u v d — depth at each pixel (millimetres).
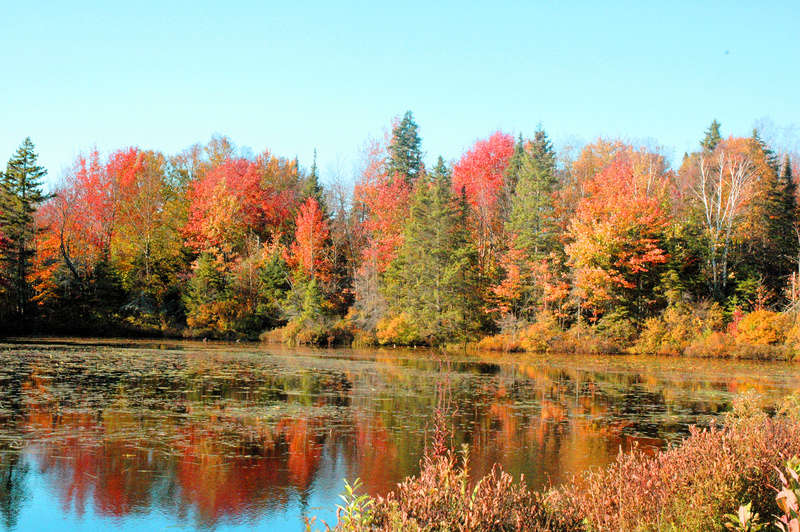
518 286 48594
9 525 9086
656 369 33844
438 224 49562
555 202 51969
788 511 3805
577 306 48062
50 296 50625
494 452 13789
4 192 49469
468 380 27078
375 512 5266
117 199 59875
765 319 42594
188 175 71750
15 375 23969
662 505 6004
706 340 43062
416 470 12172
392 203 60969
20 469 11664
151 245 57938
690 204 57125
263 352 40625
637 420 17828
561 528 5637
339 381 25438
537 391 23828
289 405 19078
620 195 49750
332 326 51844
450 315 48125
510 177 65688
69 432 14656
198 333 52344
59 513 9586
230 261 58688
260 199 66562
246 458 12797
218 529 9078
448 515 5094
